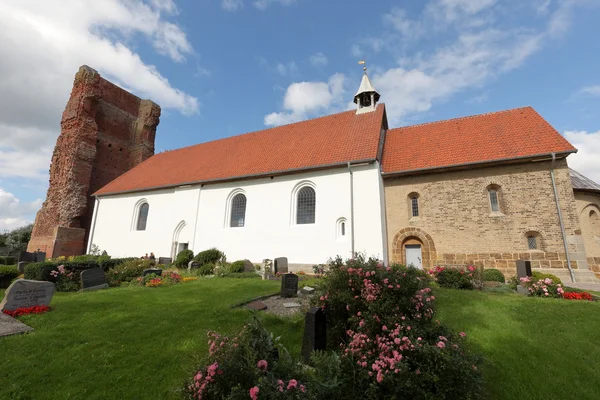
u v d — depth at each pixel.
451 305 8.45
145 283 12.79
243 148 23.81
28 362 5.02
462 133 17.81
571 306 8.23
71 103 30.09
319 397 3.30
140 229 24.27
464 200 15.47
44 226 27.81
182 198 22.20
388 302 4.78
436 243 15.59
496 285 11.17
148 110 35.62
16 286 7.75
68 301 9.02
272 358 3.65
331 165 17.03
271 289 10.95
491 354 5.65
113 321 7.13
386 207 17.03
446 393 3.57
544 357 5.55
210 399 3.21
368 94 22.25
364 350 4.11
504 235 14.39
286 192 18.48
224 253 19.30
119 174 33.09
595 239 14.86
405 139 19.36
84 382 4.55
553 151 13.99
